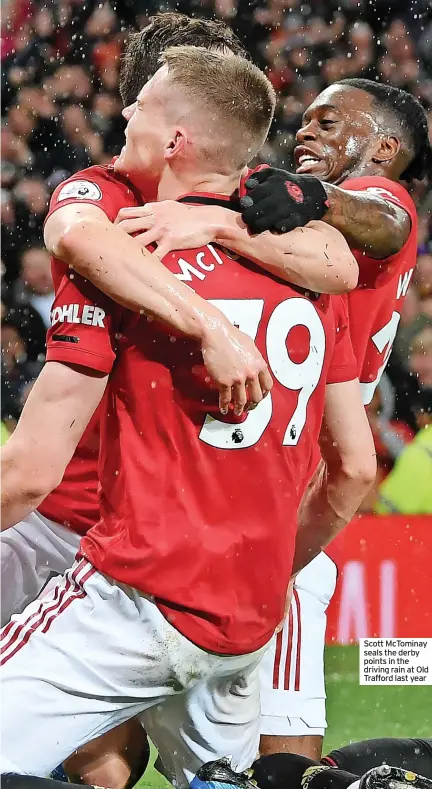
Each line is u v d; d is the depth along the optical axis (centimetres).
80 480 728
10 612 796
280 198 539
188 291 509
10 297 2206
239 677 571
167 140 548
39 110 2411
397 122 930
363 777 520
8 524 538
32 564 777
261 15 2512
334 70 2528
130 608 522
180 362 518
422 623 1550
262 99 555
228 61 550
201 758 593
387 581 1564
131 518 521
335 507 612
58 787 496
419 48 2530
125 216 541
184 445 524
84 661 519
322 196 561
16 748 515
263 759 572
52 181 2378
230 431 525
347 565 1563
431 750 608
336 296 587
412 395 2183
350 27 2525
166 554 513
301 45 2522
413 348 2209
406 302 2255
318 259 542
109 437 543
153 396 522
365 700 1338
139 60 722
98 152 2412
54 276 548
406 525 1580
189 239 527
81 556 552
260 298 536
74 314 518
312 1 2514
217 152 549
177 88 544
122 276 502
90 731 533
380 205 732
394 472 1878
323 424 602
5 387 2116
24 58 2434
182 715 579
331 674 1444
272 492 540
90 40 2439
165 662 525
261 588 543
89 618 527
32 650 525
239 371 503
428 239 2289
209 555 521
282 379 540
